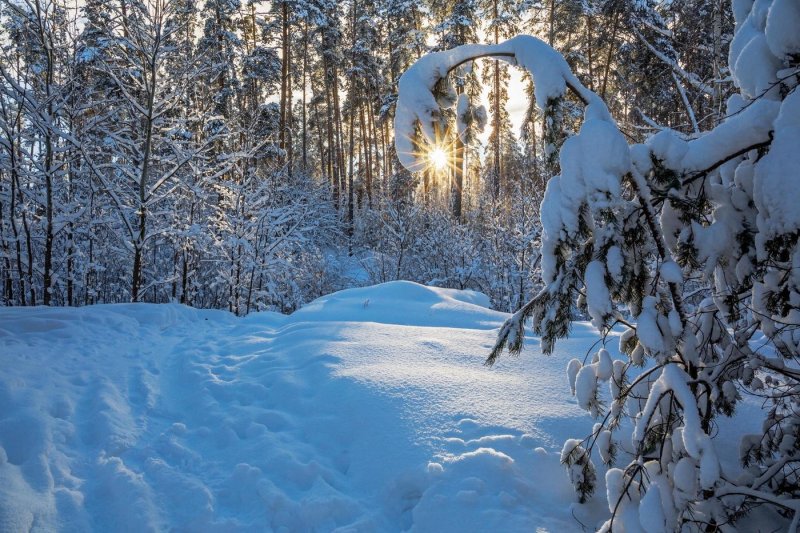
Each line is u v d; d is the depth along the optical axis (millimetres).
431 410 3779
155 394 4699
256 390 4625
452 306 8461
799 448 2455
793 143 2012
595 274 2365
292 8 23688
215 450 3662
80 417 3938
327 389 4316
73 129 9555
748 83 2588
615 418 2695
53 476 3119
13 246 10172
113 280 13180
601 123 2352
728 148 2275
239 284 11656
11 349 5004
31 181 9352
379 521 2834
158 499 3018
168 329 7457
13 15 8805
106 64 9375
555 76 2588
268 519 2855
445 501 2816
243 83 23797
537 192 12516
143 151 10234
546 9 21438
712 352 2680
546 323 2656
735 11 2980
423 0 23000
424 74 2820
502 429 3486
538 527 2617
